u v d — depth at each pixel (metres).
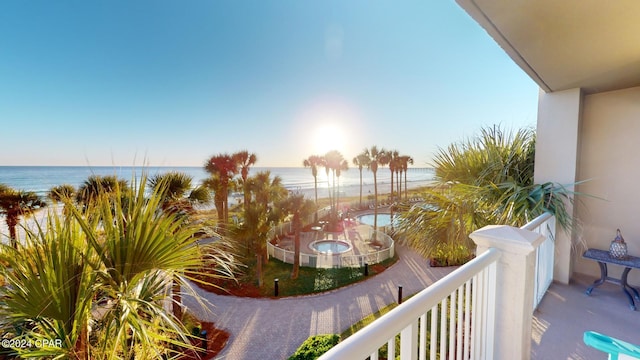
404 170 22.38
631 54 2.12
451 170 3.69
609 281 2.73
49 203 1.32
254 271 9.85
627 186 2.98
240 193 11.25
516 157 3.54
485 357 1.55
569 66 2.37
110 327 1.28
